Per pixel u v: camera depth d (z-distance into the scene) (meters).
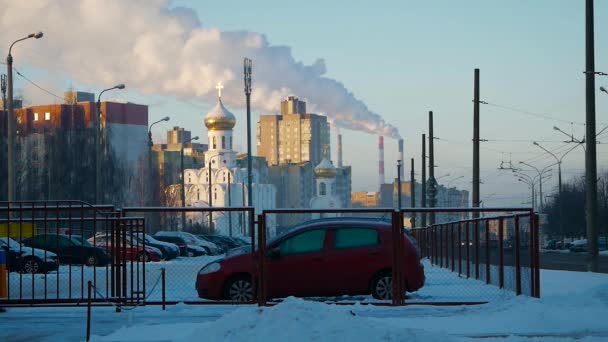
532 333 13.77
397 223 17.62
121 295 18.50
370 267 18.78
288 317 9.91
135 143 147.00
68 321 16.36
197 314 16.92
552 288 23.12
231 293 18.52
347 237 18.94
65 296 21.00
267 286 18.47
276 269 18.61
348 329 9.77
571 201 105.81
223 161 184.88
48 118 129.75
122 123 144.62
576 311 15.28
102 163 93.75
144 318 16.48
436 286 23.69
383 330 9.87
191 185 180.25
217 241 64.62
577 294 16.83
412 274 18.98
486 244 23.55
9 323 16.11
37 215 32.94
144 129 149.38
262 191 193.62
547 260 55.62
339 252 18.78
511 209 17.81
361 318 10.15
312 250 18.80
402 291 17.59
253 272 17.53
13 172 38.72
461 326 14.41
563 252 84.88
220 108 187.00
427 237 41.06
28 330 15.09
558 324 14.33
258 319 10.10
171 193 107.25
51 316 17.11
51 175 90.75
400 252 17.64
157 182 105.75
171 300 19.02
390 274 18.81
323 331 9.73
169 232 57.94
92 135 96.31
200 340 10.16
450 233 32.41
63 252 29.41
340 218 19.67
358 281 18.75
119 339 13.16
